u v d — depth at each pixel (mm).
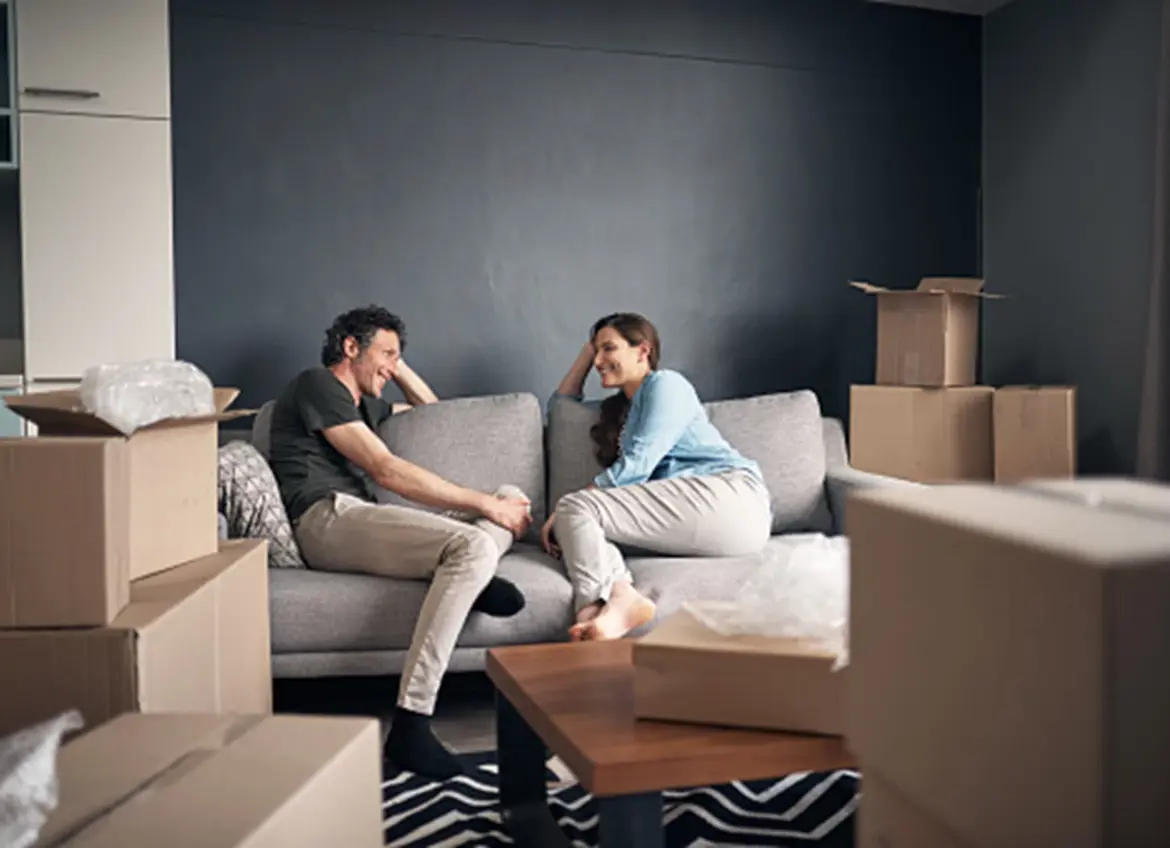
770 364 4449
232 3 3803
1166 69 3621
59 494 1430
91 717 1422
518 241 4137
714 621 1638
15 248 3803
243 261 3844
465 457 3371
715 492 3062
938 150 4637
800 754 1482
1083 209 4168
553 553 3062
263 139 3850
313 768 919
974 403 3807
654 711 1584
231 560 1873
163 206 3539
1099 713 548
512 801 2039
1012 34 4508
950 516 687
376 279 3984
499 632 2775
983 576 642
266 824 805
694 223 4332
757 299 4422
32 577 1427
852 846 2018
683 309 4332
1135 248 3939
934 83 4617
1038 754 596
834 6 4480
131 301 3523
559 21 4148
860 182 4539
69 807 863
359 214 3959
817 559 1740
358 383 3258
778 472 3471
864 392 4016
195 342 3807
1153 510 675
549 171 4160
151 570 1750
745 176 4391
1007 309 4586
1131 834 552
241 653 1883
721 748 1464
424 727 2457
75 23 3441
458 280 4074
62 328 3469
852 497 793
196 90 3779
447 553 2629
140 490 1709
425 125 4020
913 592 717
